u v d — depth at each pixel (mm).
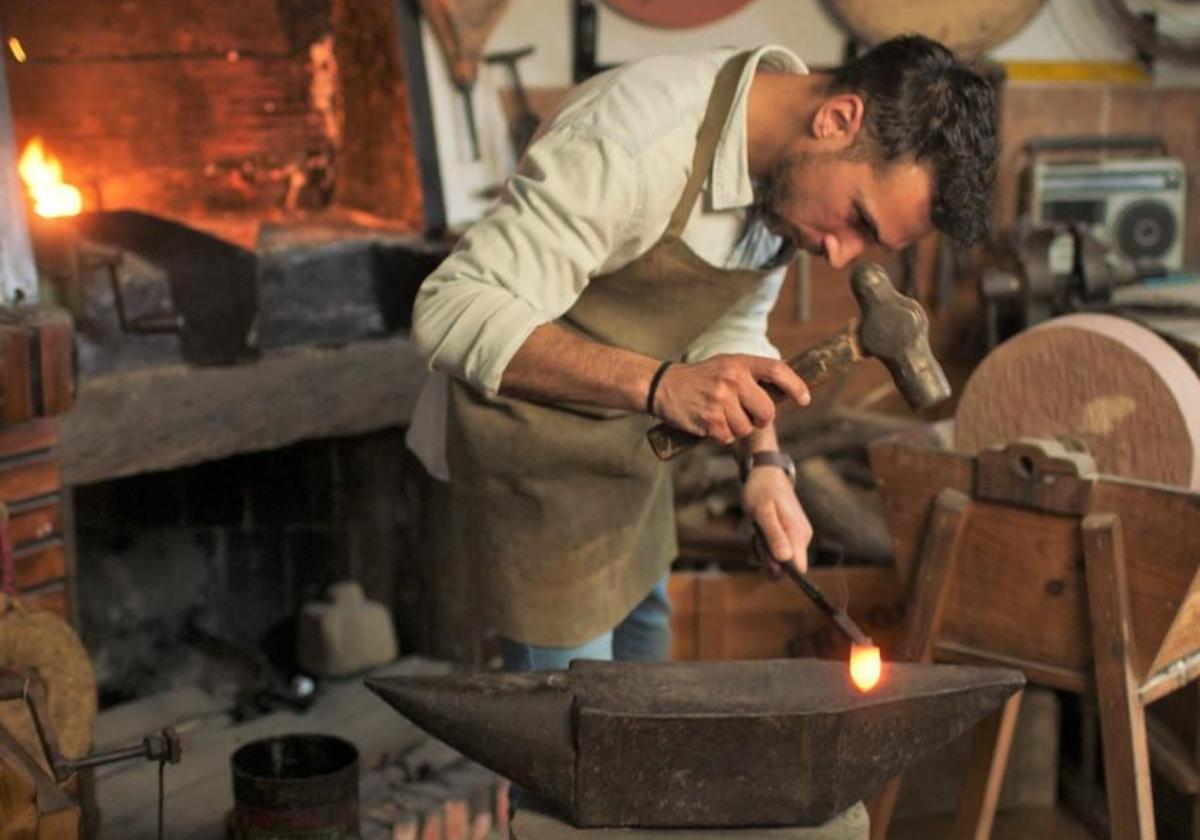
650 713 1698
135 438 2865
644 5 3711
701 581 2984
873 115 1766
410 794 2742
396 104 3471
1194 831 2742
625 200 1836
